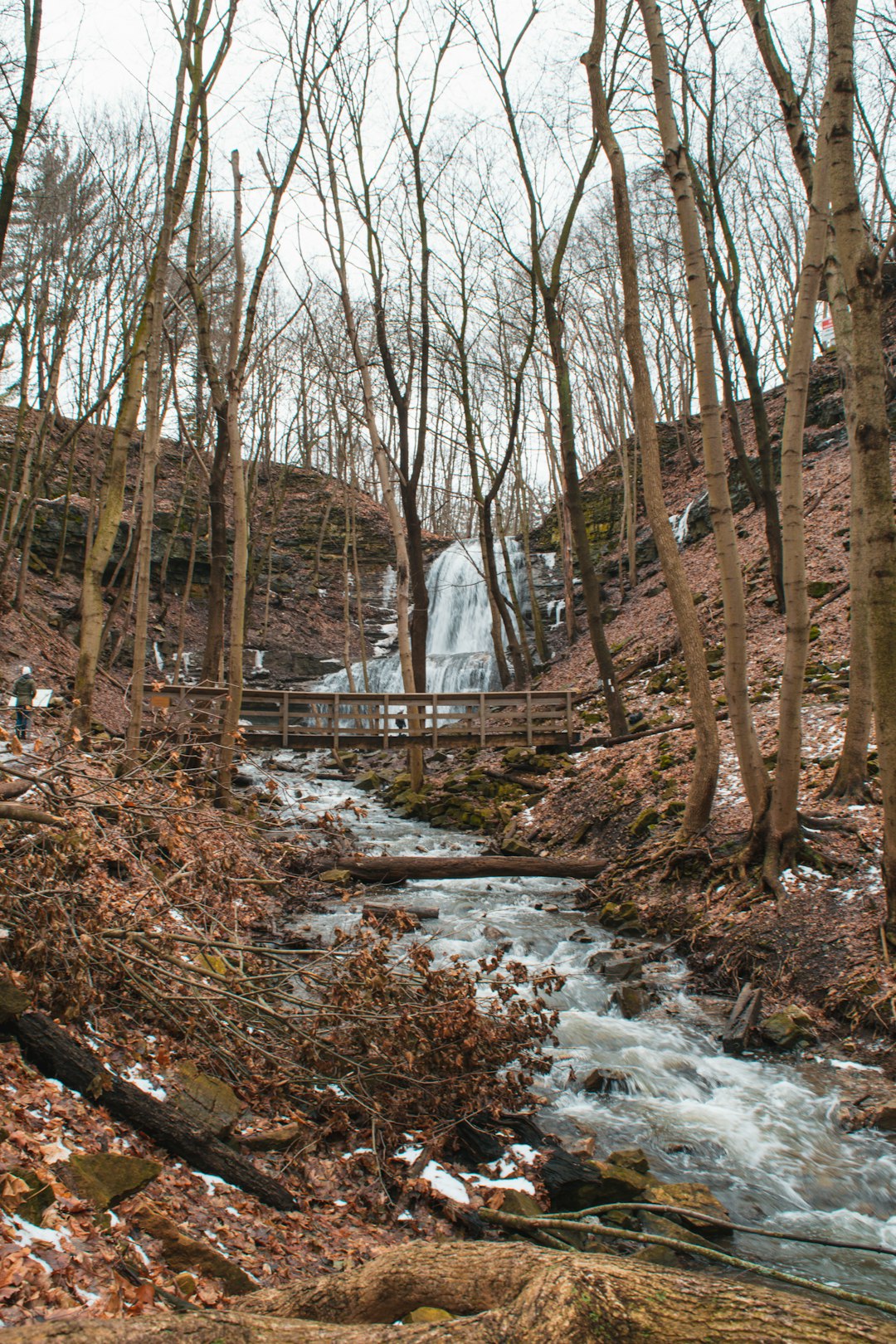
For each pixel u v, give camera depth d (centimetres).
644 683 1889
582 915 1035
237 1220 389
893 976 698
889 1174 525
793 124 869
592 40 1121
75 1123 394
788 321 2672
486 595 3016
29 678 1345
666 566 1058
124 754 669
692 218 907
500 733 1683
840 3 636
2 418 2825
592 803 1333
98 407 1986
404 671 1712
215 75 1154
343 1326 212
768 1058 672
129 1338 198
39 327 2119
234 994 517
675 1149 547
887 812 712
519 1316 206
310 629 3189
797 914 818
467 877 1173
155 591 2930
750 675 1584
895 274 2267
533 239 1772
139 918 555
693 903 936
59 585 2400
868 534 657
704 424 912
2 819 521
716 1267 435
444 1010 523
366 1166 486
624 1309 206
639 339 1077
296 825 1261
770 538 1805
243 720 1652
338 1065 541
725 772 1169
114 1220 339
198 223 1214
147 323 1134
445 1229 438
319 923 930
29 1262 283
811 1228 477
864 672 959
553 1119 582
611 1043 694
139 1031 516
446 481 4178
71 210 2056
